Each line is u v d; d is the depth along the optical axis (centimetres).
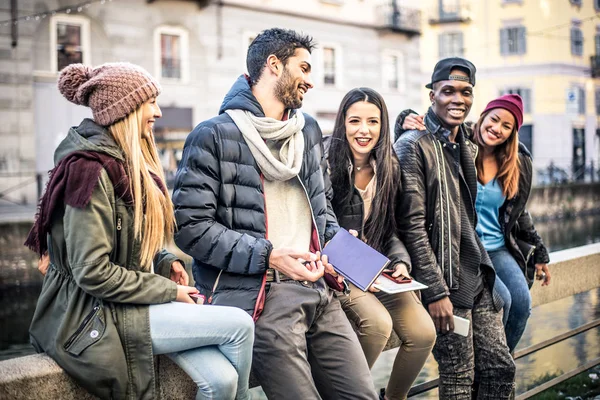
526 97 3997
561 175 3506
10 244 1555
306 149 274
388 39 3045
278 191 265
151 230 227
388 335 287
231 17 2492
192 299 237
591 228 2839
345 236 271
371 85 2992
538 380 516
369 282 258
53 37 2131
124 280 216
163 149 2369
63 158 219
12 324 1344
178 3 2369
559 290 434
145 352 219
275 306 252
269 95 265
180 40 2397
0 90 2023
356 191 303
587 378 519
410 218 309
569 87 3981
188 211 247
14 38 2033
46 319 223
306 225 269
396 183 302
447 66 319
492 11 4000
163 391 247
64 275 222
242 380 233
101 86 221
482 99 4062
